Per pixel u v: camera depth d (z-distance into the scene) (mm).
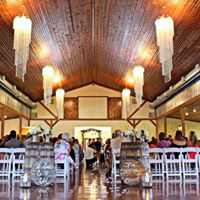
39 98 16938
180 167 7184
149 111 17109
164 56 7250
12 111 13875
